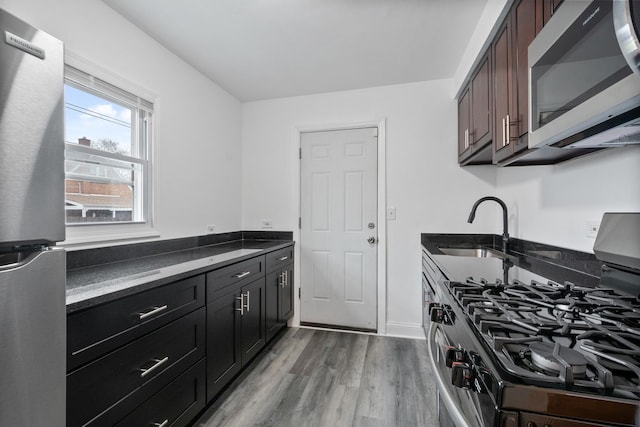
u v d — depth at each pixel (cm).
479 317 77
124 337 109
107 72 164
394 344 251
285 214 301
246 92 286
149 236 191
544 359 56
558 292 100
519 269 147
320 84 270
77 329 93
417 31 191
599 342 67
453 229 258
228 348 179
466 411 69
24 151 68
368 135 280
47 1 135
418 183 265
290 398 177
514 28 140
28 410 67
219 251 217
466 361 73
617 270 107
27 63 69
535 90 102
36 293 69
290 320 298
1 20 64
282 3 164
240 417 161
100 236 160
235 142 299
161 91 204
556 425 49
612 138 94
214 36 195
